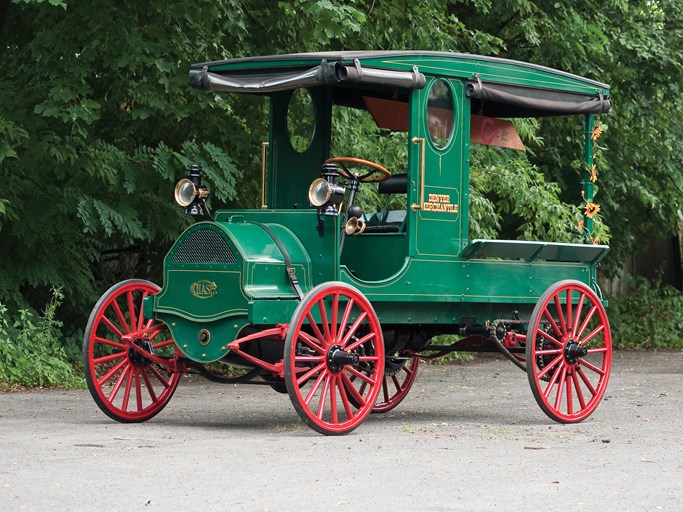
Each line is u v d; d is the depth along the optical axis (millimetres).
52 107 11914
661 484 6379
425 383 12922
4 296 12578
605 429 8820
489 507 5668
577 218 15594
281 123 9711
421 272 8969
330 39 13016
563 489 6168
